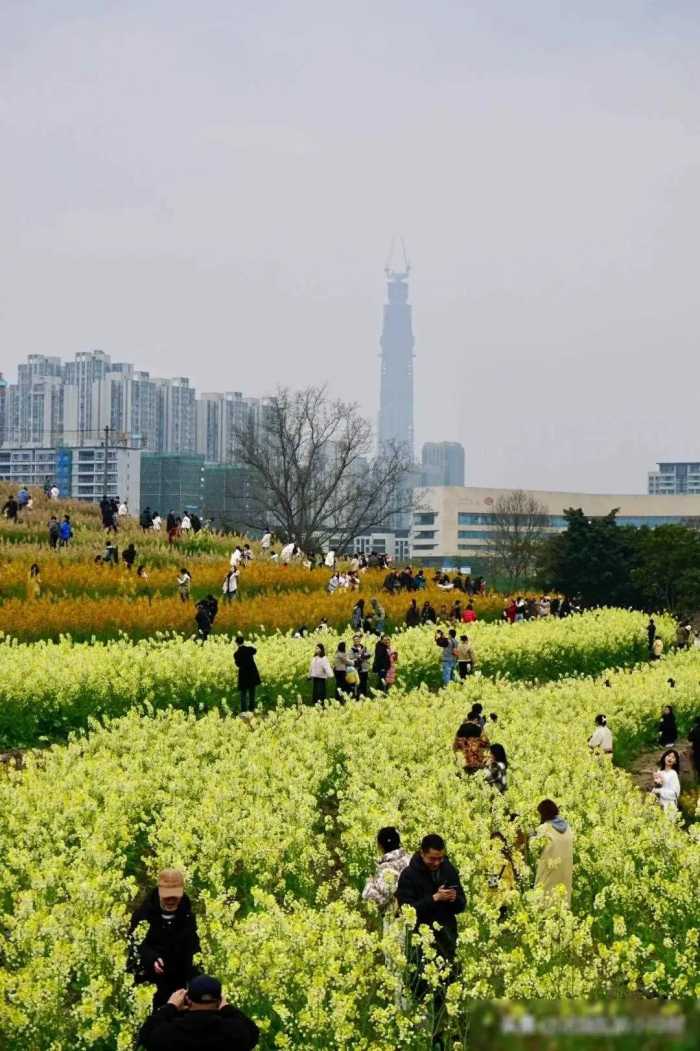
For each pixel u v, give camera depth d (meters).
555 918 15.83
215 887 17.67
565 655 61.84
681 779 36.28
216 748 29.55
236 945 13.73
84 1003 12.48
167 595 67.31
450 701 38.47
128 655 42.22
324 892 16.73
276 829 19.83
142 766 26.89
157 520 92.81
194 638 54.34
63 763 25.62
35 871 17.09
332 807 27.52
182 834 19.25
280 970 13.32
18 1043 12.51
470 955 14.68
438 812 21.25
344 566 89.38
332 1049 12.59
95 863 18.03
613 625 70.62
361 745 30.28
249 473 152.75
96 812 21.12
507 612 73.94
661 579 121.69
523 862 18.94
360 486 143.50
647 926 17.28
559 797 24.27
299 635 55.12
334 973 13.11
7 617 51.19
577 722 37.03
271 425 133.50
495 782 25.16
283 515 133.62
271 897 14.90
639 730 41.56
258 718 38.62
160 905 14.11
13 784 24.59
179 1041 11.30
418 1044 12.79
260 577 74.19
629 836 20.27
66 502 106.50
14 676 36.72
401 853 17.28
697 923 17.19
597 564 125.50
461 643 52.00
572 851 19.83
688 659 63.81
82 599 59.75
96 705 38.09
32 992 12.59
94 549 77.06
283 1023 12.95
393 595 74.12
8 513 87.94
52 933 14.12
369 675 51.59
